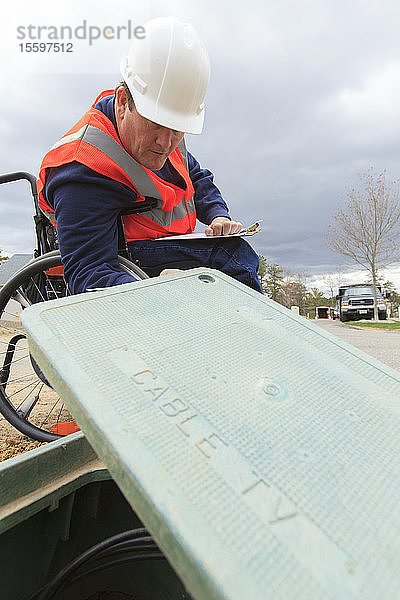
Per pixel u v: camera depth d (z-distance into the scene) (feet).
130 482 2.05
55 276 8.14
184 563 1.77
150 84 5.68
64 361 2.66
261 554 1.77
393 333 33.71
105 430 2.23
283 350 3.19
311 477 2.17
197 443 2.24
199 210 8.73
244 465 2.17
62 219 5.96
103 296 3.43
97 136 6.04
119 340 2.95
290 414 2.57
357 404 2.75
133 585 3.83
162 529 1.88
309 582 1.70
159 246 6.97
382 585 1.73
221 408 2.51
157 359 2.83
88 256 5.77
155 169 6.49
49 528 3.28
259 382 2.80
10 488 2.96
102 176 5.99
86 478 3.37
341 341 3.42
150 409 2.40
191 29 5.94
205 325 3.33
